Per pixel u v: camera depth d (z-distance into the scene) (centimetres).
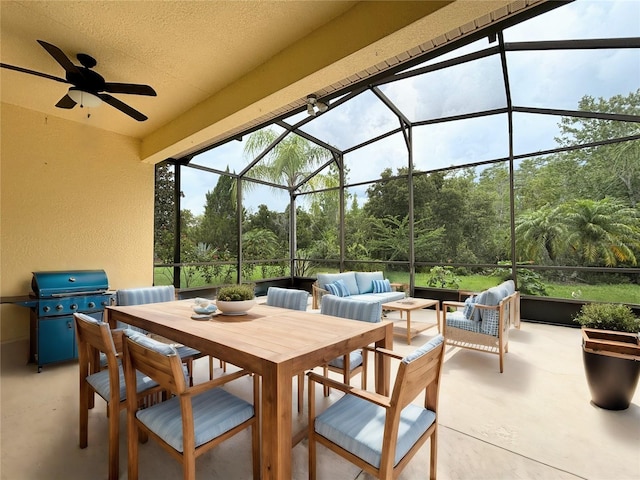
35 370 319
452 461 180
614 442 197
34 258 379
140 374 196
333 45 246
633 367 227
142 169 481
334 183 746
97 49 270
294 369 139
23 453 188
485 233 562
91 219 427
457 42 259
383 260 677
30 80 318
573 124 475
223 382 145
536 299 497
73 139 412
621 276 446
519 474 170
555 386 277
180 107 381
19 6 219
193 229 597
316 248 784
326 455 187
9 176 364
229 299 227
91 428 216
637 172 434
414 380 133
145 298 310
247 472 172
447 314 369
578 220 476
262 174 721
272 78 289
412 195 631
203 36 258
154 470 173
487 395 260
